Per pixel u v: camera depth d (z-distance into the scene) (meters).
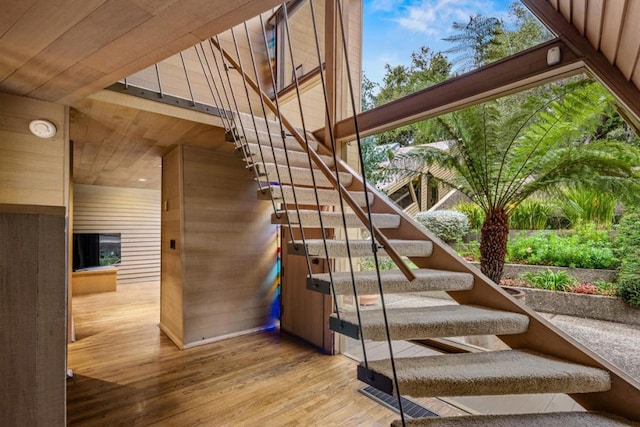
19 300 0.72
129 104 2.63
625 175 2.29
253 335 3.98
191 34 1.47
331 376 2.89
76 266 6.46
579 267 2.52
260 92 2.26
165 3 1.24
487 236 2.90
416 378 1.44
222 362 3.19
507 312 1.98
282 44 4.52
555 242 2.67
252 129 2.99
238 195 4.05
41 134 2.46
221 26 1.42
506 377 1.52
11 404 0.70
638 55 1.53
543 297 2.64
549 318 2.60
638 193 2.23
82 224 6.92
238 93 4.15
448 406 2.40
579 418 1.58
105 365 3.12
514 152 2.79
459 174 3.17
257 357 3.31
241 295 4.04
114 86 2.54
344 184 3.08
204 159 3.82
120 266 7.36
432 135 3.19
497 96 2.27
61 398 0.76
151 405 2.43
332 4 3.42
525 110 2.67
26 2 1.24
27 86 2.16
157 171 5.43
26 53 1.66
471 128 2.86
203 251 3.76
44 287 0.75
